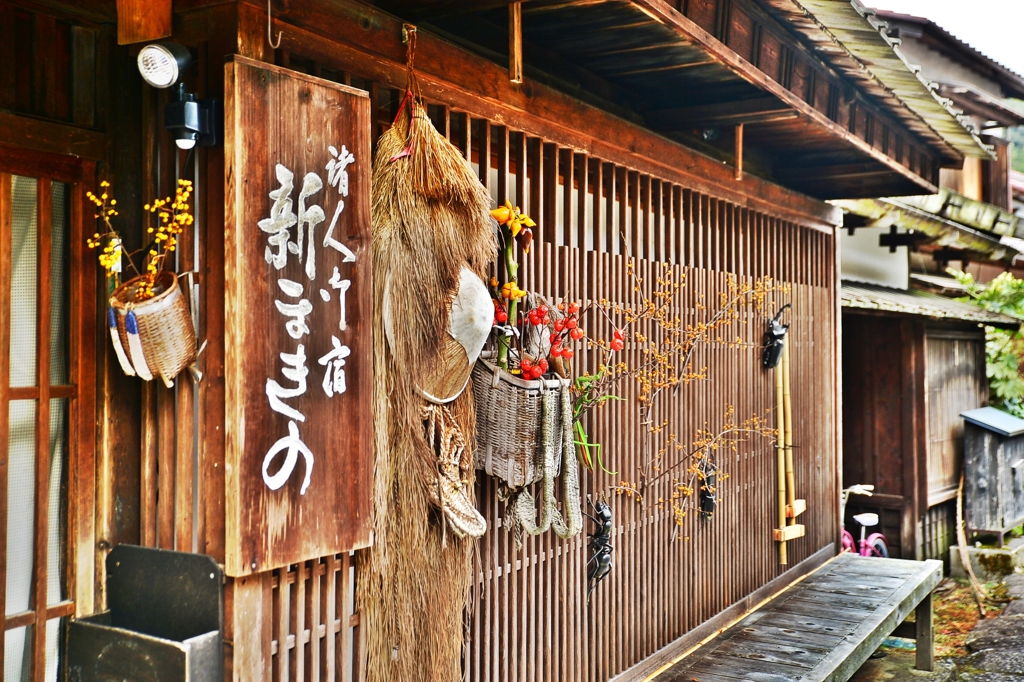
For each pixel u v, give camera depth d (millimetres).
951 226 9992
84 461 2744
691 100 4742
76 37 2707
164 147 2691
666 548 4754
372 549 2826
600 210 4148
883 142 6035
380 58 2945
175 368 2432
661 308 4625
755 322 5754
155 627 2596
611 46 3951
